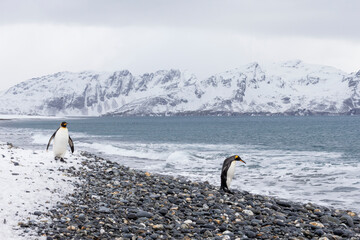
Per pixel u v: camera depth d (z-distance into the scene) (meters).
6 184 11.63
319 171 25.33
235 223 10.78
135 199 12.59
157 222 10.27
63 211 10.30
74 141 62.59
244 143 58.72
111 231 9.30
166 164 29.97
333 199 16.72
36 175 13.44
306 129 117.44
